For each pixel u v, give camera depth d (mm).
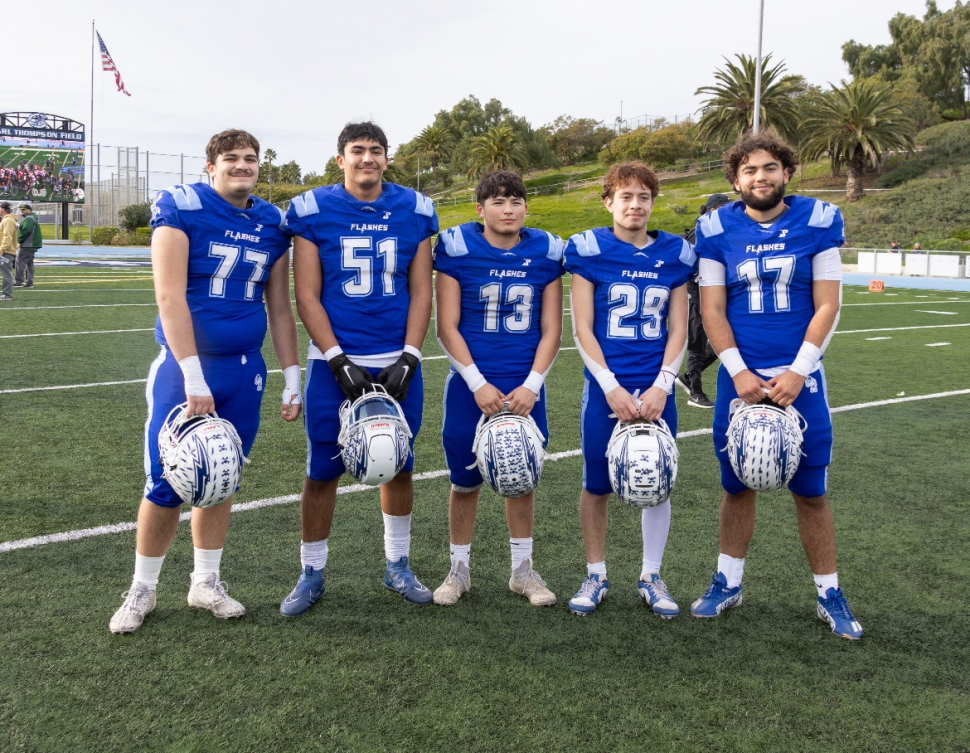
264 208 2924
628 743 2213
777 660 2678
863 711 2389
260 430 5469
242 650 2680
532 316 3098
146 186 38156
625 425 2928
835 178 47344
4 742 2166
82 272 19719
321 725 2268
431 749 2168
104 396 6324
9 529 3643
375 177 2945
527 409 2998
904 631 2887
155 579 2893
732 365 2879
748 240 2893
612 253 3018
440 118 87938
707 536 3791
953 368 8430
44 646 2666
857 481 4609
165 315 2711
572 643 2775
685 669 2611
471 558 3535
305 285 2971
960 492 4426
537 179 65812
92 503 3992
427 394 6789
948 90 60406
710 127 46438
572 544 3689
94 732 2219
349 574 3316
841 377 7879
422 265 3107
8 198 35375
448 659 2646
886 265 26906
